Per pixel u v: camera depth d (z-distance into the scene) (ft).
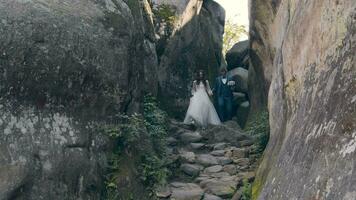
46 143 21.22
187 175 28.50
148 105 29.53
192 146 33.09
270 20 33.32
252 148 31.30
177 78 45.27
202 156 30.89
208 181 27.25
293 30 21.52
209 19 51.90
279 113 23.58
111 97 24.62
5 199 19.25
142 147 25.80
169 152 30.22
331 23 16.44
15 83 20.90
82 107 23.31
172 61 44.91
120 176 23.65
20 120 20.83
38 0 22.84
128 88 26.14
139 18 29.25
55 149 21.39
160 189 25.40
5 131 20.25
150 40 35.50
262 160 25.90
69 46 22.71
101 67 24.06
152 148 27.04
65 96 22.58
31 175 20.25
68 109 22.71
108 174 23.61
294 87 20.90
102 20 24.98
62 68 22.34
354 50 14.02
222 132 34.94
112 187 23.31
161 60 44.06
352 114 12.93
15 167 19.83
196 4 47.88
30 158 20.43
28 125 20.99
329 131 13.76
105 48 24.41
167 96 44.27
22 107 21.07
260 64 37.27
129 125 24.84
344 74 14.15
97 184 22.85
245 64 52.08
